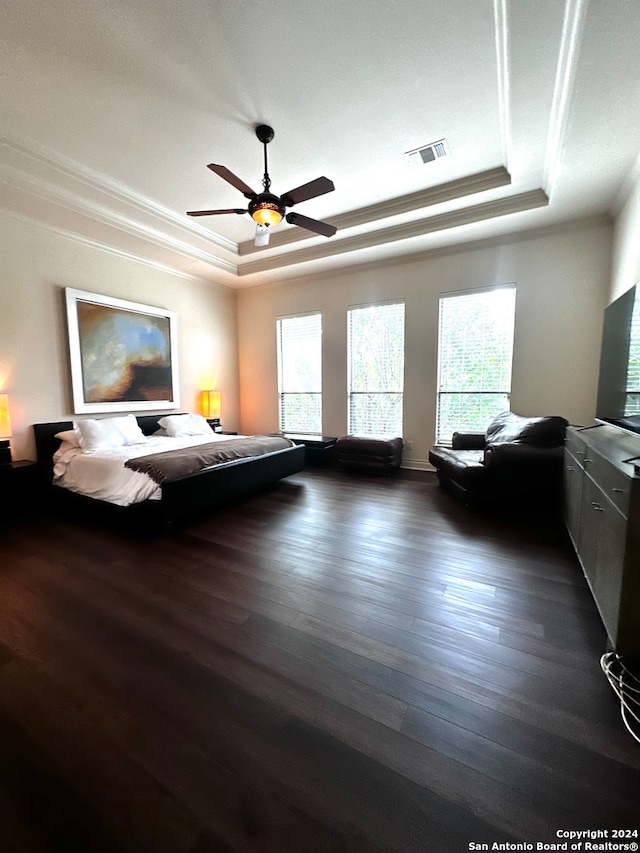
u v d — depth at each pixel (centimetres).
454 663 150
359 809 97
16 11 180
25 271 360
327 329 541
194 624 177
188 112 250
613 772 106
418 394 485
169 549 260
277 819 95
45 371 379
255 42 199
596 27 164
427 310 466
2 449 336
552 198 324
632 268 290
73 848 89
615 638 142
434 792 101
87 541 276
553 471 299
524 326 410
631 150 253
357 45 202
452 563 235
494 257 418
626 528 137
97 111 248
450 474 367
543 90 214
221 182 338
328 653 156
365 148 292
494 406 439
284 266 504
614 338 238
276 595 201
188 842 90
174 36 195
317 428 569
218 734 119
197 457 316
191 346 545
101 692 137
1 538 283
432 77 224
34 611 188
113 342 434
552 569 227
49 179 308
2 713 128
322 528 297
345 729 121
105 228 382
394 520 314
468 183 337
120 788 103
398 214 378
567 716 125
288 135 275
